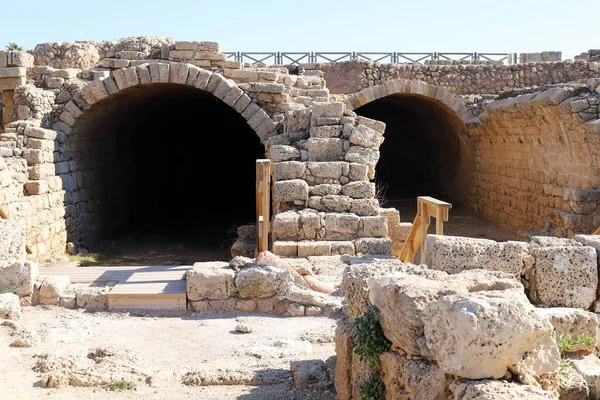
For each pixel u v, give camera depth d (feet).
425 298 15.53
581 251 22.58
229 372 21.89
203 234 78.59
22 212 49.49
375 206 44.88
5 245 32.91
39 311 30.25
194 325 28.73
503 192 75.20
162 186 96.27
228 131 102.06
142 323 28.99
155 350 25.46
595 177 53.78
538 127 62.54
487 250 22.25
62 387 21.04
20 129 56.49
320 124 50.11
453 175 94.58
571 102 54.08
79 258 57.06
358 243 41.96
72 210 61.67
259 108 65.00
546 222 58.49
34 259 51.62
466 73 86.69
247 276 30.81
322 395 20.08
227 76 69.97
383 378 17.04
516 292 14.89
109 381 21.34
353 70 86.38
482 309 13.55
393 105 101.65
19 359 23.70
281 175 46.65
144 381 21.76
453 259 22.09
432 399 14.29
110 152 75.72
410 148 107.14
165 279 33.63
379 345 16.97
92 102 64.23
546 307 22.40
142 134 86.43
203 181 104.37
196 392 20.72
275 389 20.79
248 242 54.34
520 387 13.21
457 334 13.61
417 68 86.79
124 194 80.28
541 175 64.44
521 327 13.53
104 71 68.80
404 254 39.65
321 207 45.14
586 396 15.79
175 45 70.74
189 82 65.21
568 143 57.47
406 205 93.56
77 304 31.01
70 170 62.44
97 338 26.71
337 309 30.48
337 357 19.54
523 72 86.69
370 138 48.49
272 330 28.12
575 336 19.07
